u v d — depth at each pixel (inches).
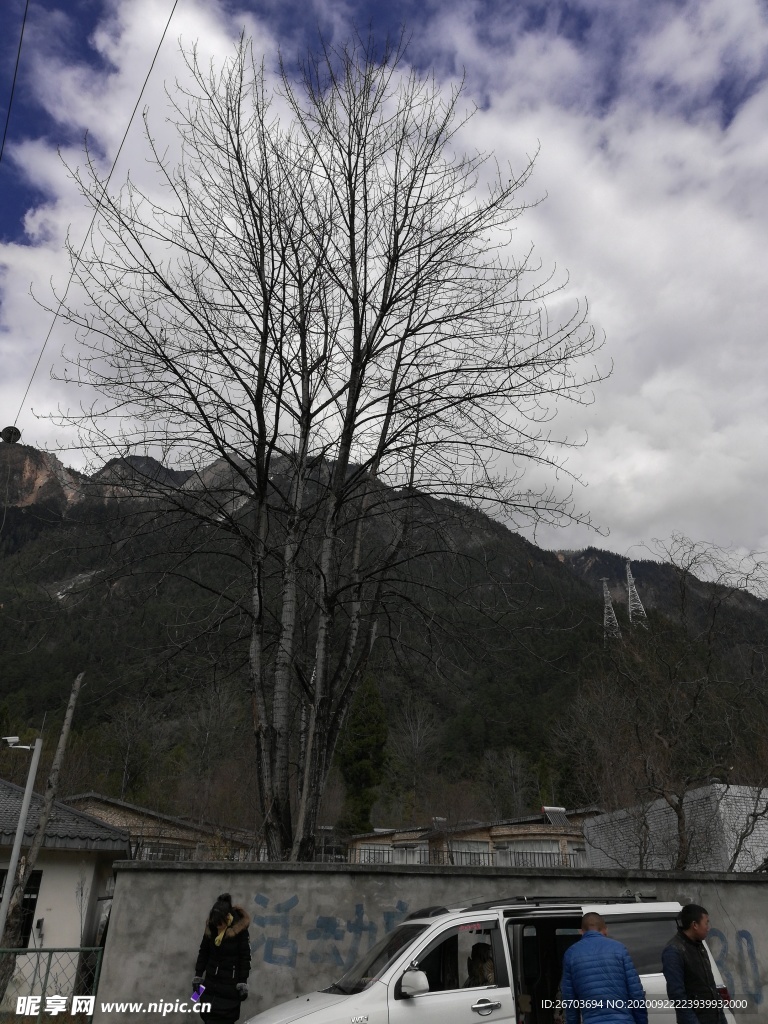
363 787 1505.9
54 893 633.6
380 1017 226.8
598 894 350.0
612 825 821.2
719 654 589.0
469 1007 232.2
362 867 342.3
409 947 245.4
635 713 624.4
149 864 335.3
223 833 841.5
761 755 607.8
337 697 417.7
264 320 426.6
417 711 1550.2
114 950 320.2
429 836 1291.8
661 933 257.6
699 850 674.8
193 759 1063.0
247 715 586.9
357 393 449.4
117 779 1170.0
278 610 462.0
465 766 1782.7
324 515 439.5
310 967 324.5
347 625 428.8
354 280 448.8
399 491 447.8
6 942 447.5
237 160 443.8
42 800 716.7
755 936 350.6
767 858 620.4
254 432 423.8
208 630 417.4
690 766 603.5
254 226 438.3
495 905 260.4
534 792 1605.6
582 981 210.7
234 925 293.3
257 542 416.8
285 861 350.6
